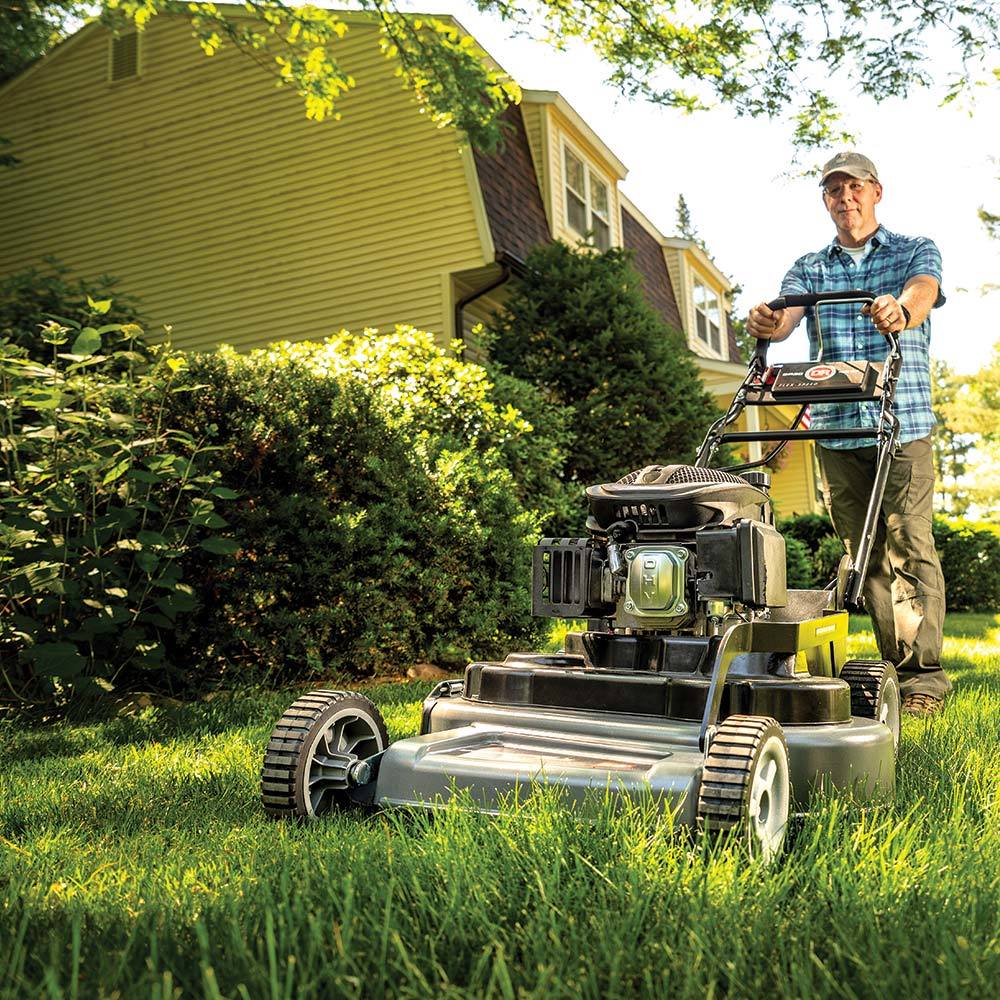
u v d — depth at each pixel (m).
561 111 16.62
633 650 3.22
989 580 17.62
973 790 3.26
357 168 14.97
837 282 5.37
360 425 6.80
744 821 2.38
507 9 10.66
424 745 2.97
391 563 6.76
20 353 5.94
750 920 1.99
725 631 3.09
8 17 16.47
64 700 5.63
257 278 15.67
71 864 2.58
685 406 13.54
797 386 4.33
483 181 14.32
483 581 7.42
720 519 3.23
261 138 15.66
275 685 6.57
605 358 13.53
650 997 1.68
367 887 2.15
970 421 43.09
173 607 5.73
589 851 2.36
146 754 4.33
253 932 1.92
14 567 5.48
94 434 5.91
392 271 14.73
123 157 16.67
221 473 6.41
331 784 3.06
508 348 13.55
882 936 1.92
